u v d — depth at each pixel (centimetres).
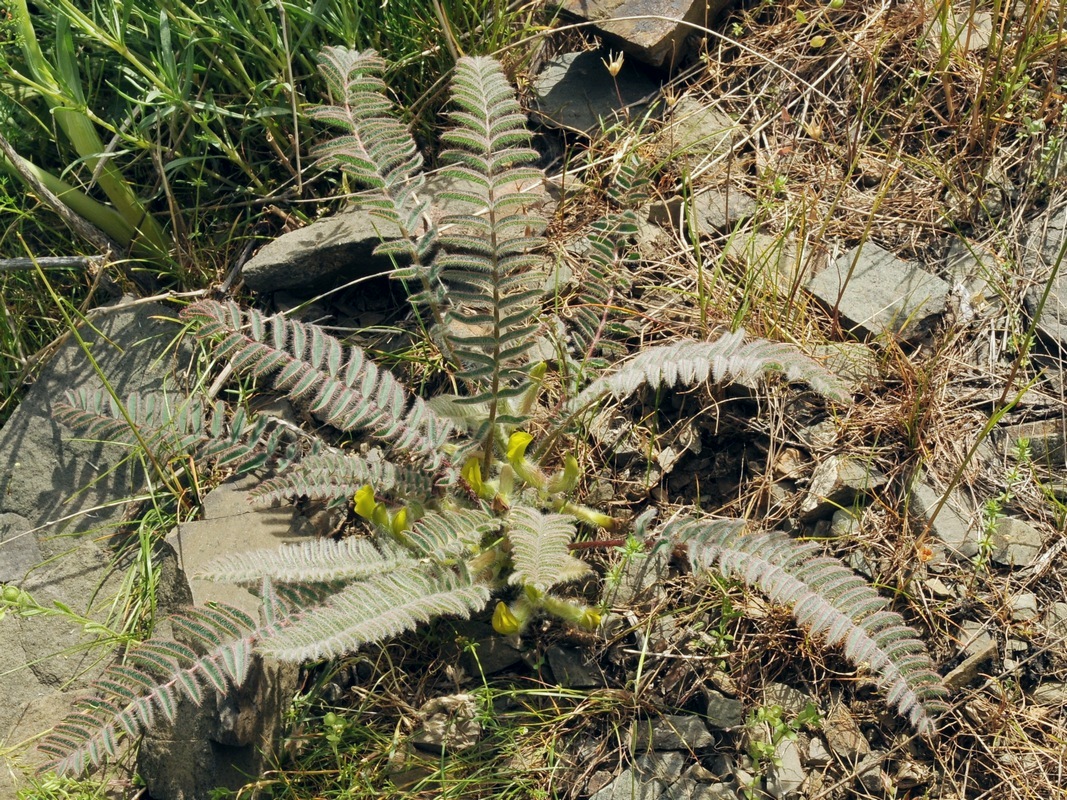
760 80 79
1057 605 59
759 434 66
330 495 59
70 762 51
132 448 69
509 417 59
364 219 71
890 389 66
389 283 74
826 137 76
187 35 71
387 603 52
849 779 56
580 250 73
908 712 57
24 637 65
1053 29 76
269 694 59
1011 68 75
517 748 59
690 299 70
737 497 65
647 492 65
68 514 69
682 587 62
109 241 74
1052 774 56
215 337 69
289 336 63
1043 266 69
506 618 54
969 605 59
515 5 80
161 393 71
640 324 69
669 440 66
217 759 58
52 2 67
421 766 58
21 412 72
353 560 55
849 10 80
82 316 70
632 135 77
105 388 71
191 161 75
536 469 60
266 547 63
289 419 70
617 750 59
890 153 75
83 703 52
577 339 66
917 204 73
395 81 79
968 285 69
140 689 52
